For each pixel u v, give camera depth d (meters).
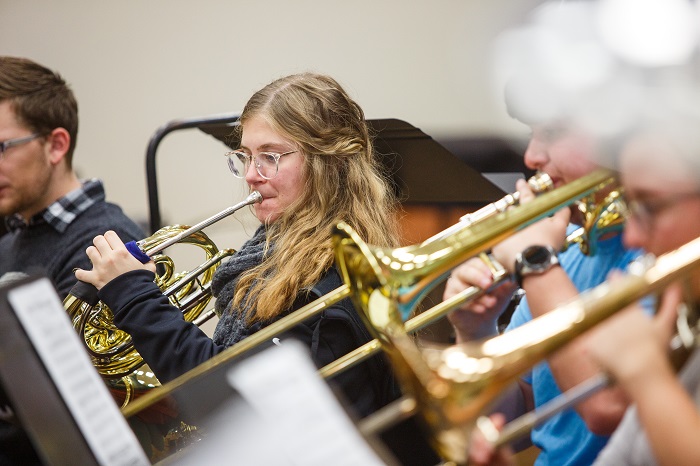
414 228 6.02
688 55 2.98
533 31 3.95
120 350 5.41
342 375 4.59
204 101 10.34
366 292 3.44
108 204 6.91
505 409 4.51
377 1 9.23
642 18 3.04
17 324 3.06
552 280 3.49
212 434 2.67
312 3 9.60
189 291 5.66
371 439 2.60
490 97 7.87
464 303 3.74
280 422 2.44
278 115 5.09
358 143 5.25
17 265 6.76
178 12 10.30
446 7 8.82
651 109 2.96
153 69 10.52
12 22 11.09
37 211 6.73
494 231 3.38
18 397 3.02
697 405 2.81
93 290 5.13
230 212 5.28
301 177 5.11
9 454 4.81
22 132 6.55
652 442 2.56
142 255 5.16
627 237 3.01
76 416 3.05
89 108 10.85
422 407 2.72
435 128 8.62
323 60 9.62
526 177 6.12
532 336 2.68
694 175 2.84
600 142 3.38
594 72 3.37
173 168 10.55
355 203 5.15
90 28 10.72
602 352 2.65
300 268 4.77
